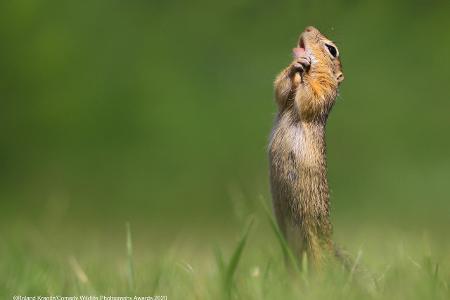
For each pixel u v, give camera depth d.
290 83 13.17
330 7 43.06
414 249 15.26
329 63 13.84
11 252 16.84
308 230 12.72
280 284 11.30
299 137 12.95
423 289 10.77
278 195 13.05
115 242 27.53
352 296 10.51
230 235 27.44
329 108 13.58
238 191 33.88
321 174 13.01
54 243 21.19
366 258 14.58
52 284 12.92
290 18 43.31
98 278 13.41
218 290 11.43
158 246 24.48
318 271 12.24
